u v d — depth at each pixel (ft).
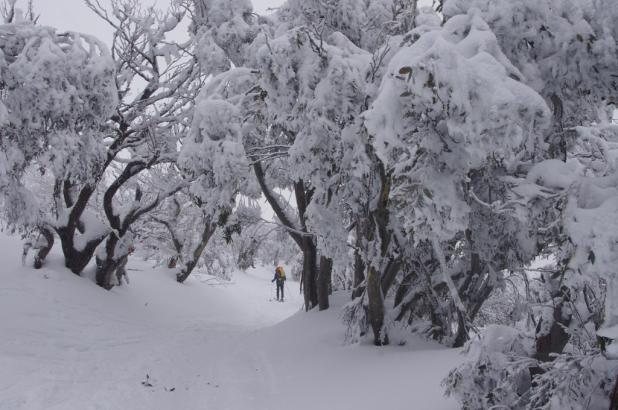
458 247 29.81
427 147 15.49
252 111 32.30
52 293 42.70
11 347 28.53
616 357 12.29
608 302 12.02
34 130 34.86
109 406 19.98
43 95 33.83
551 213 15.72
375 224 27.17
